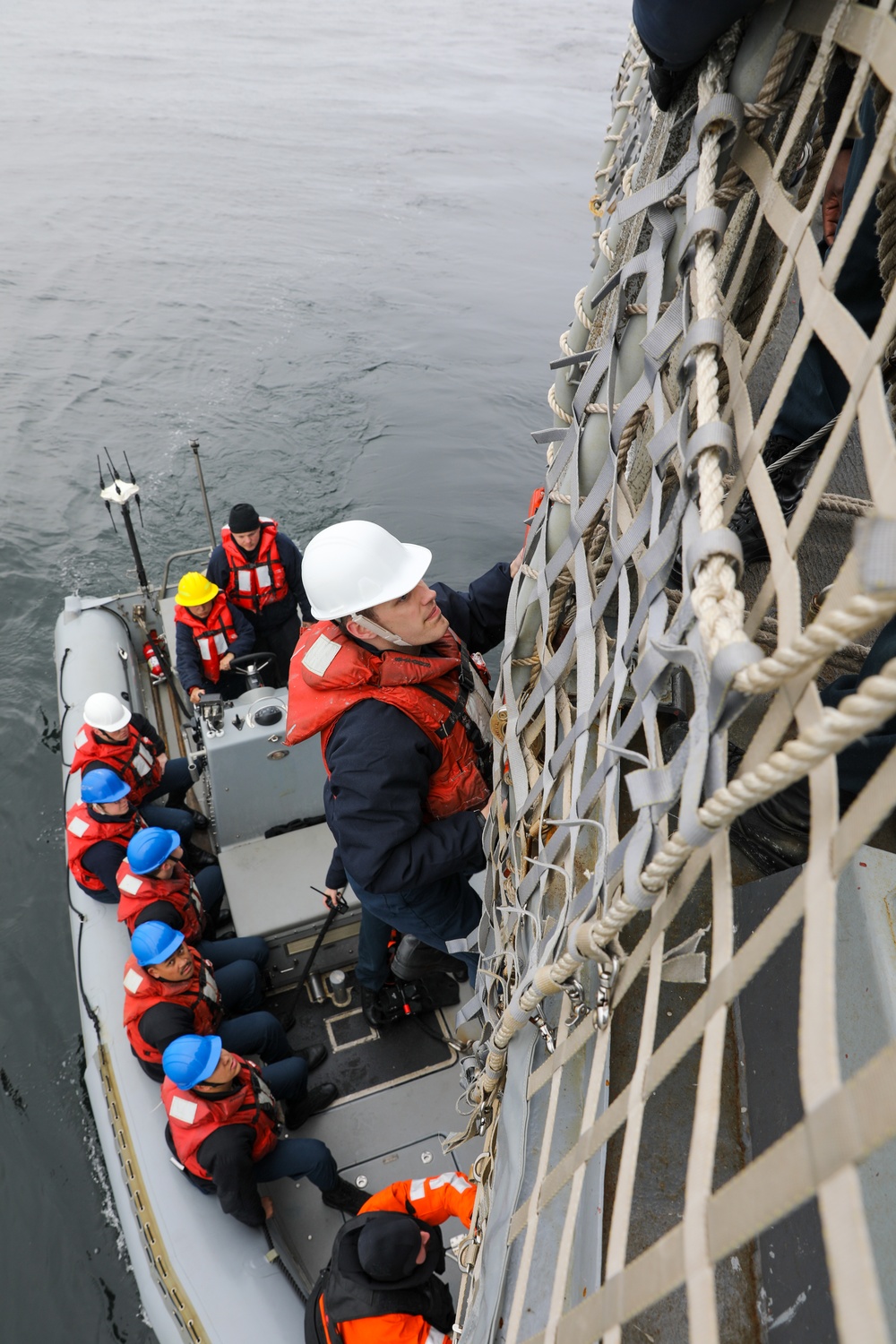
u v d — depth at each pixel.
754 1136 1.18
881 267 1.17
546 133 30.84
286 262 18.45
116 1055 4.12
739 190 0.97
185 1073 3.33
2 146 26.55
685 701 1.69
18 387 13.57
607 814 1.08
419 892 2.01
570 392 1.68
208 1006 3.85
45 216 20.81
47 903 6.38
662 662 0.88
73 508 10.87
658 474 1.00
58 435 12.38
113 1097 4.00
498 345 15.16
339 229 20.44
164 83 35.91
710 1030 0.65
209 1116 3.37
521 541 10.29
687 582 0.80
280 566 5.59
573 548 1.30
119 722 4.82
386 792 1.74
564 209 22.78
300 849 4.61
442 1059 4.14
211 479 11.41
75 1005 5.78
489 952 1.72
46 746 7.64
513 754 1.51
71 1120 5.18
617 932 0.93
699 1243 0.55
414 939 3.14
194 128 29.17
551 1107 1.09
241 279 17.59
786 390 0.79
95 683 6.46
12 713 7.98
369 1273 2.65
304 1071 3.84
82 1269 4.55
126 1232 3.75
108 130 28.61
